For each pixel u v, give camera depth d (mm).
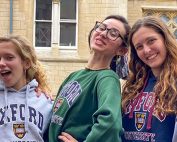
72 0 13789
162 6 13969
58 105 3809
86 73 3852
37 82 4312
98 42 3795
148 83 3766
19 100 4043
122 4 13438
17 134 3887
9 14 13344
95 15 13508
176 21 14086
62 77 13164
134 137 3549
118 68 4133
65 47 13641
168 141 3365
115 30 3814
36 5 13742
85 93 3625
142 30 3664
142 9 14008
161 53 3641
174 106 3389
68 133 3590
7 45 3941
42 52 13523
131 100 3744
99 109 3316
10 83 3977
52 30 13602
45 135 4109
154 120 3455
